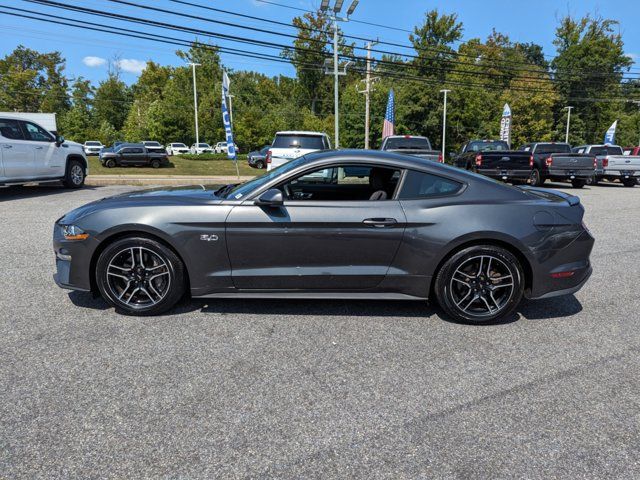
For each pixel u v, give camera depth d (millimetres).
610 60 57531
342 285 3887
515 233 3758
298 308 4219
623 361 3289
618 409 2686
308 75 73125
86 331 3625
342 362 3209
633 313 4250
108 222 3779
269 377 2982
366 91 36812
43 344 3383
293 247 3803
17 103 65438
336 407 2654
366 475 2105
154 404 2646
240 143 58531
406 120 48250
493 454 2273
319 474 2107
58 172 12258
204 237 3783
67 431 2387
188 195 4117
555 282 3891
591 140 60250
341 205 3812
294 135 12125
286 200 3842
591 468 2182
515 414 2617
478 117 48250
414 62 53031
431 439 2381
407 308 4289
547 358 3324
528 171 16391
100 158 27750
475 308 3943
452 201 3850
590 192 15852
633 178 18656
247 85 71500
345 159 3943
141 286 3891
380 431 2439
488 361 3264
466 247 3822
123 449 2256
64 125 60594
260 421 2506
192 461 2178
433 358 3295
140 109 61625
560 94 57219
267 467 2148
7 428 2398
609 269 5738
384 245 3812
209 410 2600
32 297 4355
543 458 2248
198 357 3232
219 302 4312
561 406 2707
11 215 8648
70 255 3869
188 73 70750
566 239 3855
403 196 3900
